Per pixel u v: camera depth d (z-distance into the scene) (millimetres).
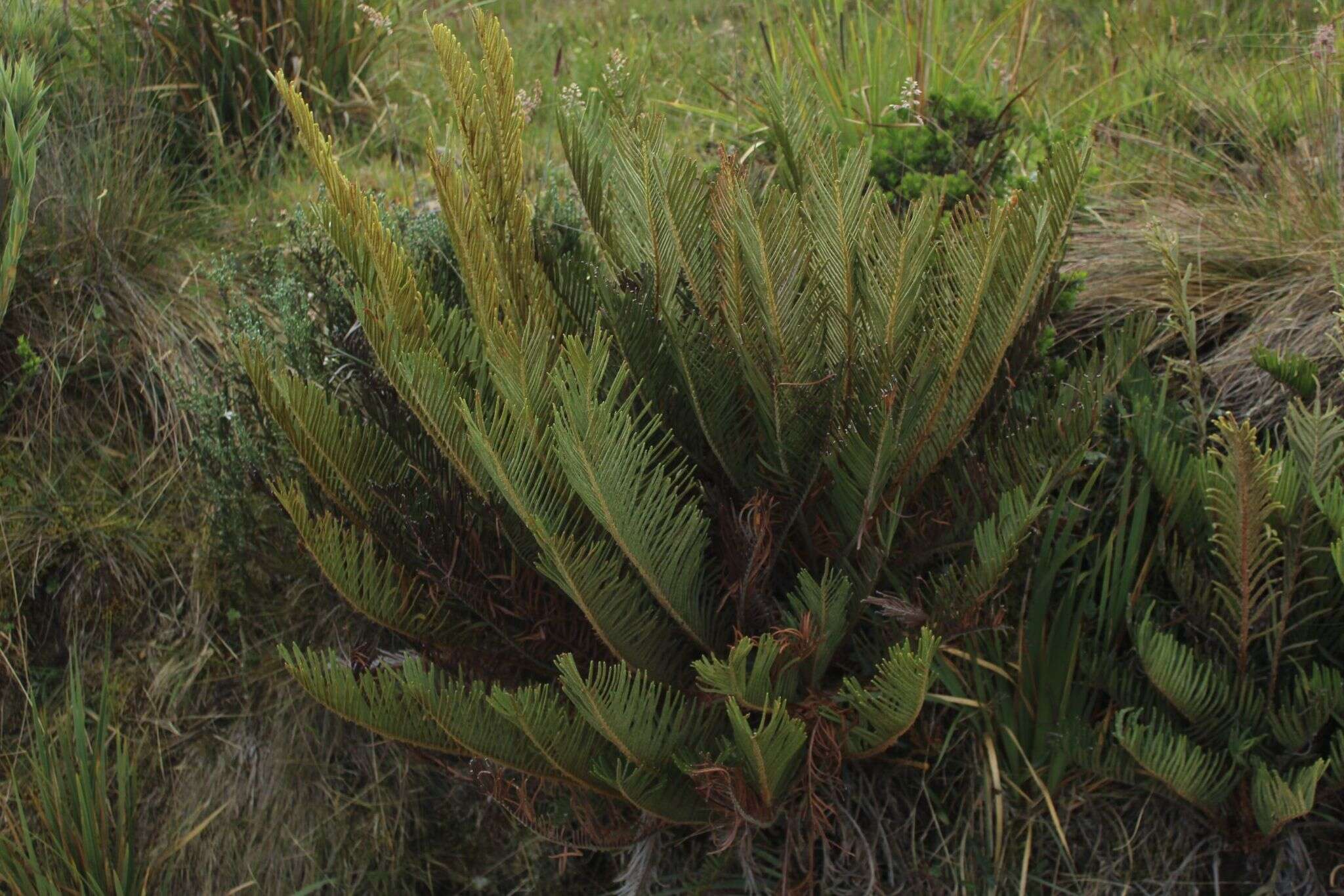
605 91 2363
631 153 2059
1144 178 3291
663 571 2061
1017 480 2287
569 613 2340
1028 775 2385
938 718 2441
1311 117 3240
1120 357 2268
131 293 3129
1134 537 2307
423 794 2670
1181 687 2150
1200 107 3602
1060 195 1991
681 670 2379
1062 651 2326
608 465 1843
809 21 4309
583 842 2232
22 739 2756
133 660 2822
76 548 2891
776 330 2014
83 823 2385
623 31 4996
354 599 2174
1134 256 2998
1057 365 2645
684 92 4359
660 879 2465
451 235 1943
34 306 3096
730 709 1916
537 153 3701
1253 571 2213
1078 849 2365
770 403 2098
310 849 2639
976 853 2361
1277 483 2102
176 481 2965
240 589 2832
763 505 2129
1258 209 3066
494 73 1991
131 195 3258
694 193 2031
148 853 2670
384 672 2125
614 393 1808
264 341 2699
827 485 2240
